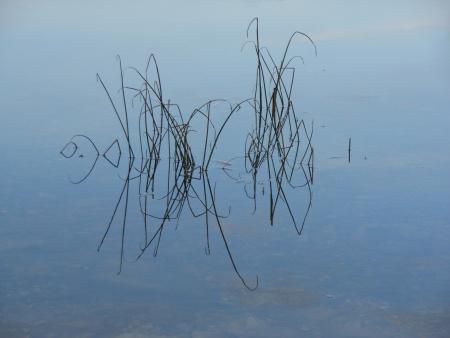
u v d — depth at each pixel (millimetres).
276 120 4801
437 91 5555
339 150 4391
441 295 2736
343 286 2824
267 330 2520
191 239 3299
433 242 3191
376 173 4035
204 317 2609
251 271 2969
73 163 4316
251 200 3740
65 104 5434
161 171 4172
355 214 3520
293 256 3100
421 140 4527
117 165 4277
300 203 3680
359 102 5297
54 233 3369
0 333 2500
